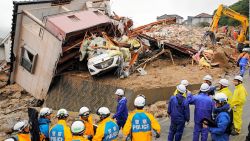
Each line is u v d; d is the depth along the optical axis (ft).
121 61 52.01
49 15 58.85
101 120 24.06
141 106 24.95
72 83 53.57
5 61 90.38
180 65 60.18
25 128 23.44
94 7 67.21
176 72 55.26
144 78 51.55
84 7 67.97
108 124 23.86
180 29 86.12
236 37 83.82
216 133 24.62
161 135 35.81
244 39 75.20
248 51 49.83
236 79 31.65
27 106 57.26
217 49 65.31
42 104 58.23
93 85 50.49
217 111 25.03
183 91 30.14
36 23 58.80
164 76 52.80
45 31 55.93
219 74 54.95
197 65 59.82
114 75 53.06
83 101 50.72
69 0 65.21
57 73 56.54
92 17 61.05
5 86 65.21
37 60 58.65
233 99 31.73
